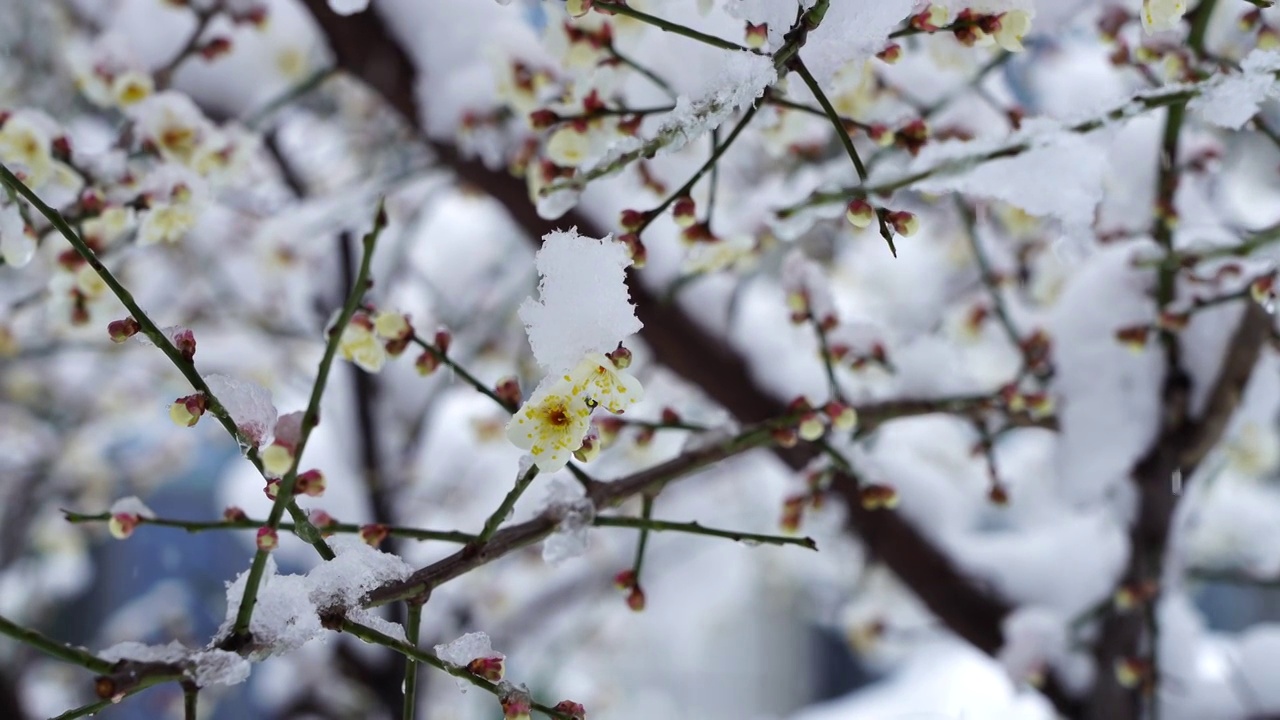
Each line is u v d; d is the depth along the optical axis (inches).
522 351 61.9
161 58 45.0
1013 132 33.3
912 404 39.0
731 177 60.6
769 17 31.7
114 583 133.2
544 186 35.6
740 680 212.1
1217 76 32.1
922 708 159.5
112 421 88.0
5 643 90.7
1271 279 36.0
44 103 63.8
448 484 81.5
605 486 33.5
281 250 55.2
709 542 117.5
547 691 113.5
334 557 30.7
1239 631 163.9
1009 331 42.0
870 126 34.4
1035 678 44.5
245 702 113.8
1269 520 92.6
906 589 52.4
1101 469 40.6
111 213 36.3
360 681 65.1
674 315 47.9
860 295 82.6
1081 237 33.2
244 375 73.0
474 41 44.6
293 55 48.2
